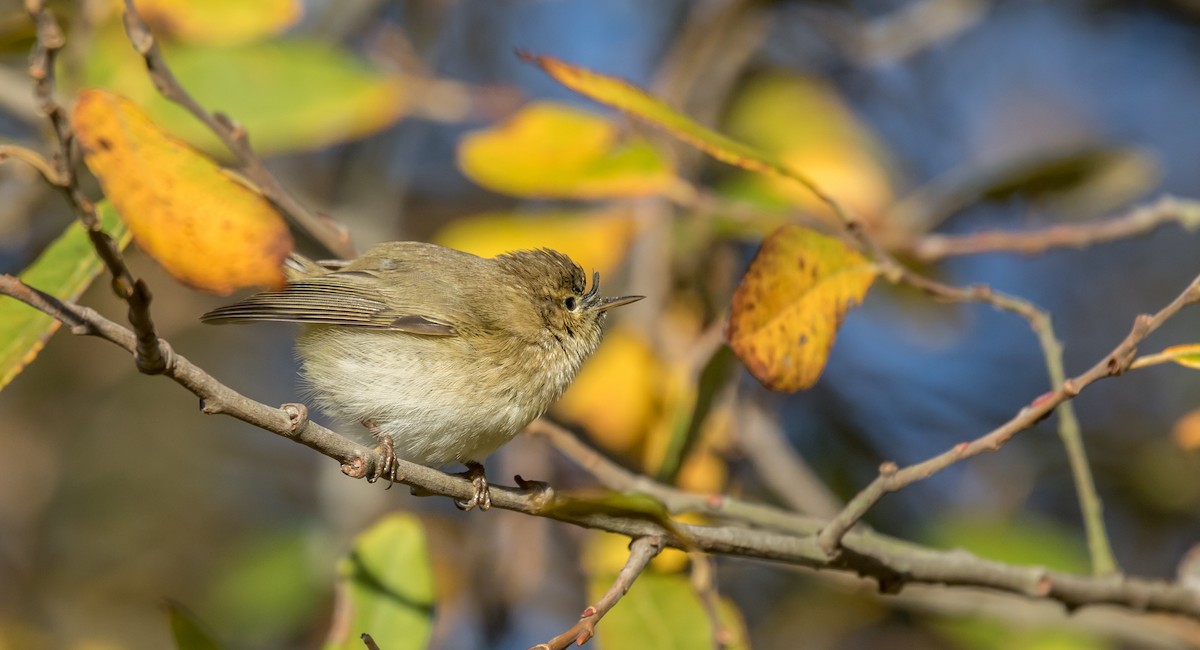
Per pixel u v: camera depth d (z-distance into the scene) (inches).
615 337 381.1
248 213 202.5
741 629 297.6
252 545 507.5
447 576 475.8
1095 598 311.7
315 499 592.1
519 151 339.0
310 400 328.2
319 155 581.3
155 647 549.3
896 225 410.9
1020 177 405.7
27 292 193.9
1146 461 513.7
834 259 267.1
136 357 201.3
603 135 345.7
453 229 384.8
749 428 425.1
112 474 592.7
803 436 513.7
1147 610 318.0
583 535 480.7
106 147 200.7
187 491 591.8
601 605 231.8
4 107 405.4
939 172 580.4
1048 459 518.9
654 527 252.5
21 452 593.9
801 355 259.6
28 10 173.9
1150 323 232.2
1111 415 542.3
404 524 295.3
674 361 394.6
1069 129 587.8
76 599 560.1
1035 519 462.3
